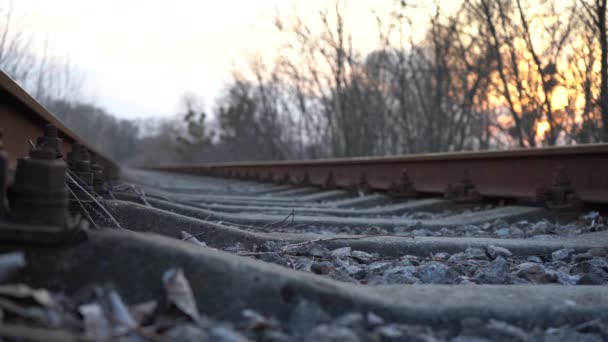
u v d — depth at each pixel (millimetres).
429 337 1493
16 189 1546
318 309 1542
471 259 3039
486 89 11508
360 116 16672
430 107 13312
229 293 1563
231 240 3193
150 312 1448
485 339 1568
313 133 21859
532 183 5602
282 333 1458
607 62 6961
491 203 6195
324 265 2615
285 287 1588
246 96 27750
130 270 1537
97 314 1339
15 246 1494
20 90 3627
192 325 1438
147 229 3129
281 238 3309
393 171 8227
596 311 1769
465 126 12031
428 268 2516
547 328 1715
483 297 1816
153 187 10336
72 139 6539
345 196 8602
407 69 14367
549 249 3287
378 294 1767
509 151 5824
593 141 7367
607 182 4793
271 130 25953
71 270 1504
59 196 1569
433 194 7457
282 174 13359
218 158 52875
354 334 1413
